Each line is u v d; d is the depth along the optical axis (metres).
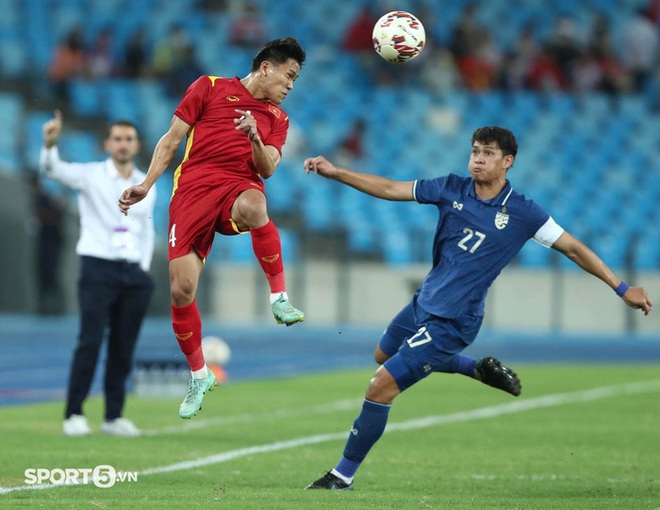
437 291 27.88
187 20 113.69
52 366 64.88
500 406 49.03
